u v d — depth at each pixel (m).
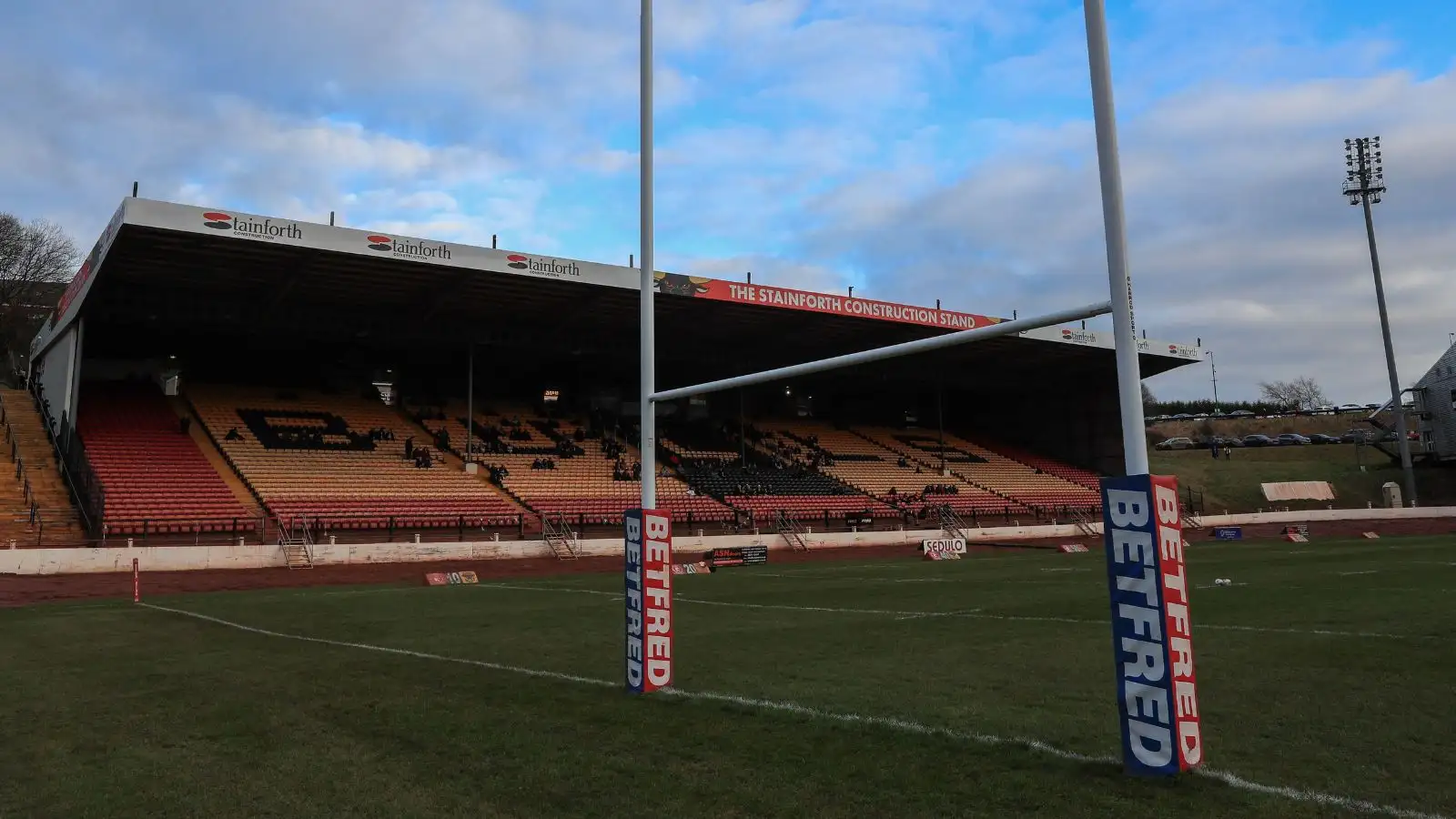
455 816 4.36
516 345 35.12
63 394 28.84
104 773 5.24
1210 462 60.97
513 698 7.14
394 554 25.72
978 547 34.69
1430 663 8.20
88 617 14.22
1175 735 4.47
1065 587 17.62
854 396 54.09
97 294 26.83
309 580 22.16
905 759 5.23
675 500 36.09
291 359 37.69
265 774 5.14
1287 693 6.96
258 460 30.59
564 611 14.45
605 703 6.91
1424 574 18.27
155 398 33.47
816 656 9.31
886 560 28.88
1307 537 36.81
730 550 26.69
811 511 38.16
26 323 51.47
